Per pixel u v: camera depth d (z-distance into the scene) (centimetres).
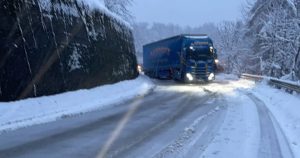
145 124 1098
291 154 749
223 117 1223
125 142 852
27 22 1385
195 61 3005
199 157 719
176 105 1591
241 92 2230
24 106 1217
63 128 1020
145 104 1625
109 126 1059
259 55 3706
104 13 2422
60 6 1695
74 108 1384
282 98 1625
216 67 3120
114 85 2275
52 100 1395
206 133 955
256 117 1219
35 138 888
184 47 3058
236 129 1005
